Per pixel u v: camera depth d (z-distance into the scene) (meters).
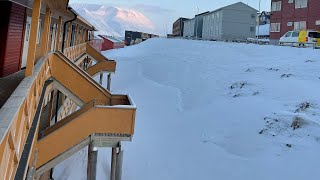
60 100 14.62
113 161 8.61
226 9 49.69
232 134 15.31
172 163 13.52
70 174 12.62
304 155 12.22
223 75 27.16
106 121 8.28
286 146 13.05
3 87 7.50
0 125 2.90
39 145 7.95
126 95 10.58
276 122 15.24
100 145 8.34
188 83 27.47
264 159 12.58
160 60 40.59
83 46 24.89
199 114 18.94
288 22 41.78
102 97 10.51
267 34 61.78
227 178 11.91
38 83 6.62
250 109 17.66
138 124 18.72
